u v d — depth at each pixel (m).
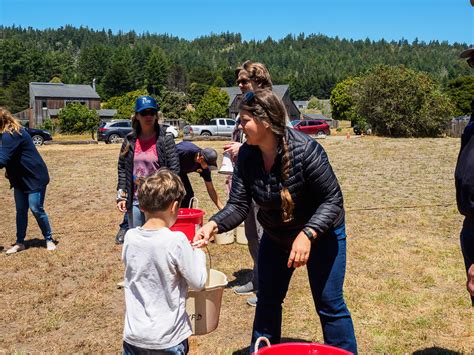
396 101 26.80
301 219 2.74
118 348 3.63
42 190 6.13
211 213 8.27
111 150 22.81
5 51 137.00
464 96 58.44
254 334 2.99
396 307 4.26
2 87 133.88
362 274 5.08
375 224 7.34
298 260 2.53
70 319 4.16
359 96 28.08
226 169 4.54
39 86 76.44
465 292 4.59
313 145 2.62
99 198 10.32
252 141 2.62
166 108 67.50
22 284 4.99
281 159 2.60
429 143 20.94
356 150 18.62
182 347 2.58
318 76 167.12
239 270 5.33
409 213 8.08
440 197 9.45
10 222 8.19
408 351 3.50
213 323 3.07
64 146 27.33
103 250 6.23
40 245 6.50
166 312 2.54
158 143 4.58
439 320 3.99
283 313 4.18
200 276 2.58
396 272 5.15
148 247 2.52
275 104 2.56
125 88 117.25
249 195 2.89
